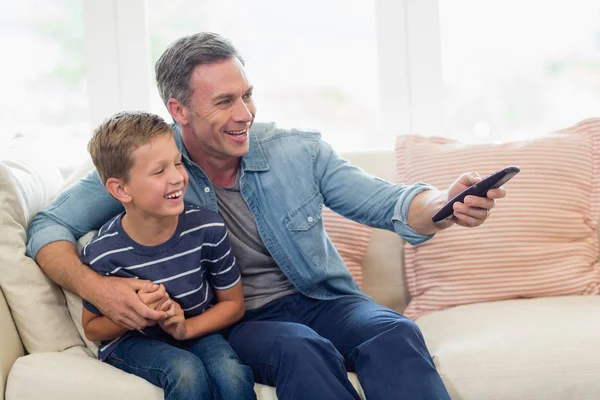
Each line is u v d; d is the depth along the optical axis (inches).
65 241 69.1
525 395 63.6
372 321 65.5
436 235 82.7
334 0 102.1
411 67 101.6
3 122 101.3
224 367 61.7
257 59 102.3
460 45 102.3
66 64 101.7
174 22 101.6
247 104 69.4
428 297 82.3
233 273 68.6
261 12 101.8
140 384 62.2
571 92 102.5
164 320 63.5
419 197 66.8
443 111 102.1
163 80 70.4
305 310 71.7
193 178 71.5
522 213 82.4
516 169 56.4
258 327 66.0
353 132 103.8
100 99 100.8
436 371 61.0
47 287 69.5
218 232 67.4
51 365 64.7
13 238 69.2
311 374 59.1
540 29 101.9
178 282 66.1
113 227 67.2
